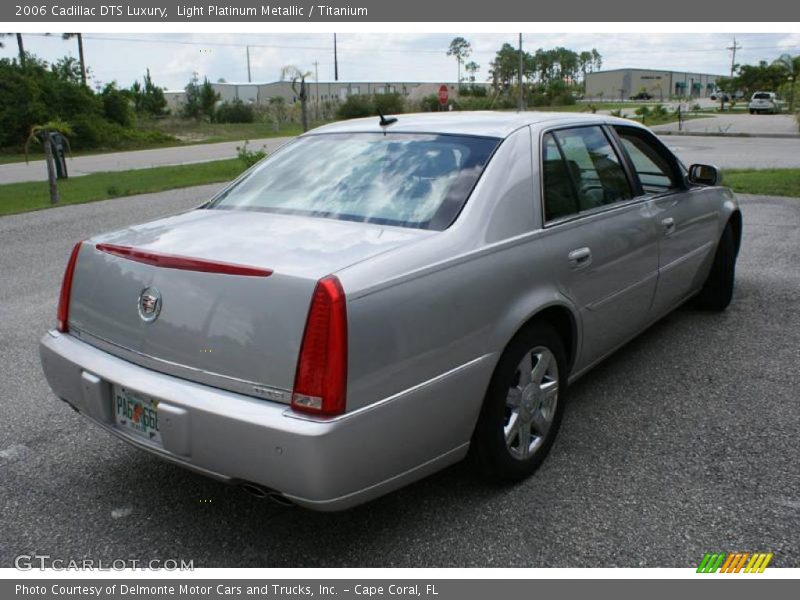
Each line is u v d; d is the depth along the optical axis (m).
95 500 3.27
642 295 4.27
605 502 3.17
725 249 5.48
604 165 4.02
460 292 2.84
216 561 2.85
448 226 2.99
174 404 2.61
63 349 3.09
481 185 3.17
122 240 3.05
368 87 75.62
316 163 3.66
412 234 2.93
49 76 38.38
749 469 3.42
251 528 3.06
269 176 3.71
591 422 3.93
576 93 98.56
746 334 5.24
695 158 19.42
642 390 4.34
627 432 3.81
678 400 4.19
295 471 2.42
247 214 3.35
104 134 38.59
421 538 2.96
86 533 3.03
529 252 3.21
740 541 2.90
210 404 2.54
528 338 3.21
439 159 3.37
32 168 25.38
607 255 3.77
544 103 68.81
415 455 2.76
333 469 2.43
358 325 2.48
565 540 2.92
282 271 2.51
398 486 2.75
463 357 2.87
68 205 12.94
